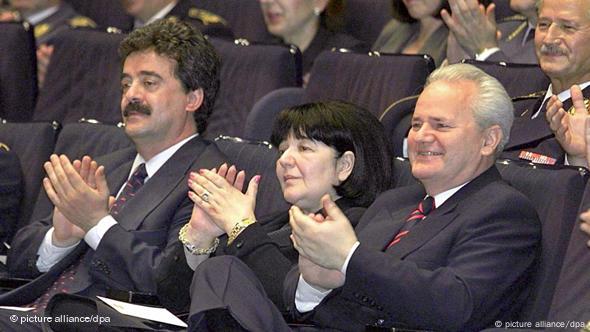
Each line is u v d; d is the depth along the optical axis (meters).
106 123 14.25
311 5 18.36
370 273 9.91
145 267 11.77
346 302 10.59
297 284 10.88
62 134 14.31
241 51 16.20
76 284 12.31
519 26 15.93
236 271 10.08
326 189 11.59
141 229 12.31
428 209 10.80
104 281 12.05
